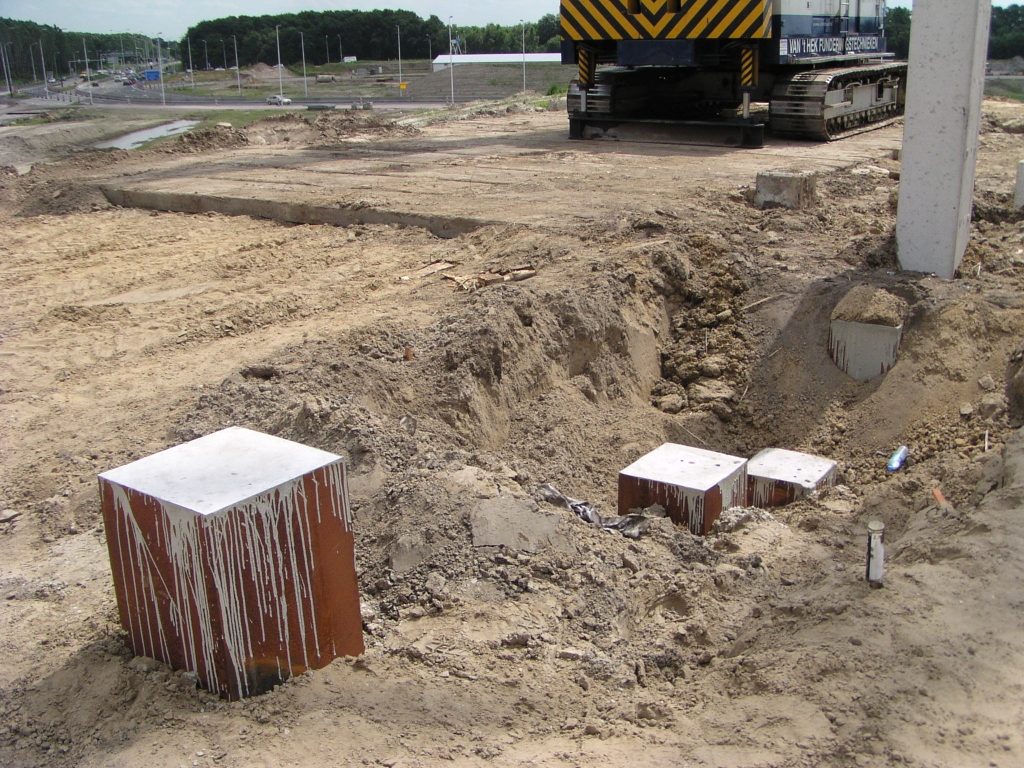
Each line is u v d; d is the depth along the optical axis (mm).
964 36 8047
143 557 3676
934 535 5070
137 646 3943
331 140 20516
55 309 9328
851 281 8680
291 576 3693
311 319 8875
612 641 4246
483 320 7766
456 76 75312
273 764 3334
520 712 3715
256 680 3688
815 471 7016
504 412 7617
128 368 7863
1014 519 4848
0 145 35188
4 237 12516
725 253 9617
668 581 4805
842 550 5707
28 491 5797
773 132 17953
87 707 3686
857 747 3307
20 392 7391
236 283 10156
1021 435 6281
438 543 4805
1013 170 14852
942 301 8047
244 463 3770
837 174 13891
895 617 4039
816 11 16828
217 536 3406
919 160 8594
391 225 11922
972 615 4043
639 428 7852
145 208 14102
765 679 3781
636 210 11188
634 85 18734
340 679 3826
